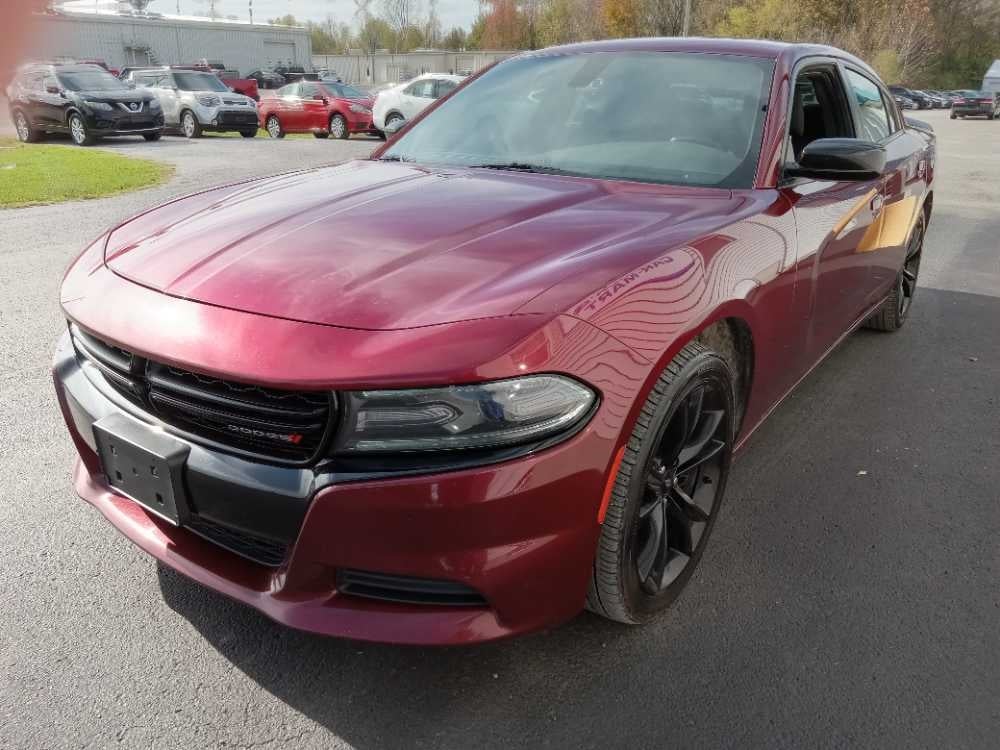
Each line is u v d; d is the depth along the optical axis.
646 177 2.60
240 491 1.64
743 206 2.36
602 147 2.75
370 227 2.06
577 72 3.11
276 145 15.95
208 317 1.69
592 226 2.09
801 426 3.50
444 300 1.66
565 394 1.59
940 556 2.53
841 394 3.88
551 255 1.88
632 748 1.76
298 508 1.59
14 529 2.48
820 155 2.52
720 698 1.91
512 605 1.66
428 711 1.84
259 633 2.08
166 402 1.74
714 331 2.17
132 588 2.23
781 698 1.91
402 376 1.50
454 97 3.30
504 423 1.54
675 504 2.13
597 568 1.87
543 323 1.60
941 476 3.07
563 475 1.61
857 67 3.74
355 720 1.81
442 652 2.03
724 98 2.79
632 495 1.82
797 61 2.96
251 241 2.00
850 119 3.40
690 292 1.89
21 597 2.18
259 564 1.78
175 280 1.85
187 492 1.73
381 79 62.25
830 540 2.61
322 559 1.61
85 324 1.85
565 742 1.77
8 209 7.87
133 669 1.94
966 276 6.45
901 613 2.24
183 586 2.25
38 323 4.41
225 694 1.87
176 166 11.53
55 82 15.20
